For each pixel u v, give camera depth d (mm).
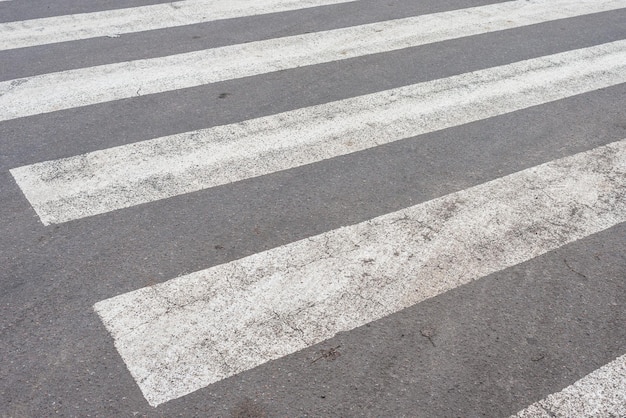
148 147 4945
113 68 6230
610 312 3488
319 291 3574
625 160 4910
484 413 2887
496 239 4020
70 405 2887
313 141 5066
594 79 6227
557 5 8258
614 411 2906
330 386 3006
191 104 5598
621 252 3943
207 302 3480
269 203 4336
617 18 7859
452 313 3447
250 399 2934
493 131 5266
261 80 6043
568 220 4219
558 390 3008
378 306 3479
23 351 3162
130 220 4141
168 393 2949
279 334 3281
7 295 3512
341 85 5973
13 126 5207
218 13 7699
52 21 7402
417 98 5754
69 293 3537
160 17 7555
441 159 4867
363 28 7293
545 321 3416
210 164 4746
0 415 2834
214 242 3961
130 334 3262
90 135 5102
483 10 7992
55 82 5938
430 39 7027
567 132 5281
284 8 7891
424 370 3102
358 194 4445
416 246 3943
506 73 6281
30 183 4492
